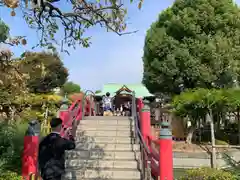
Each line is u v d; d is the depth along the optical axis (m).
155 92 25.98
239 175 9.45
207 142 22.70
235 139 24.97
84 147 11.17
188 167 18.05
